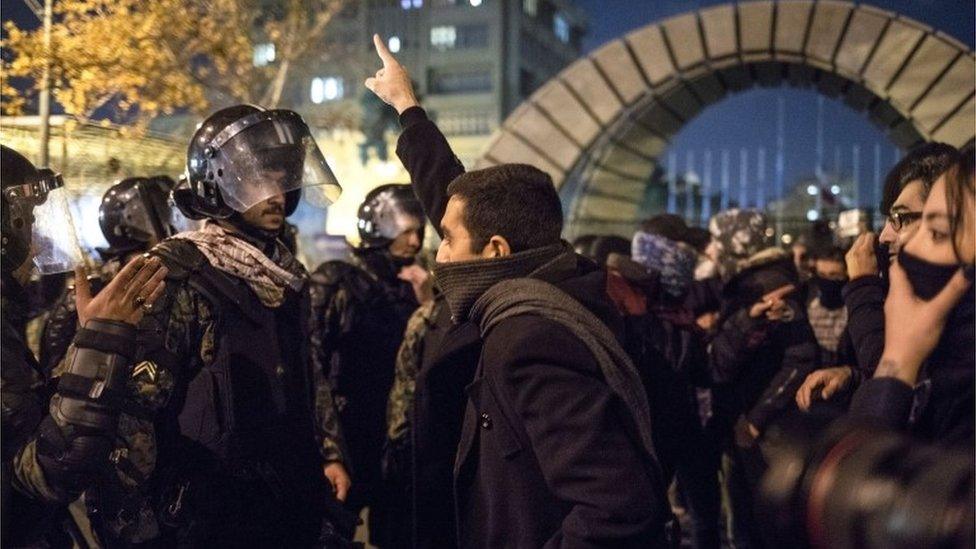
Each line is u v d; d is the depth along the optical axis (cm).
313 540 303
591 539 206
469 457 238
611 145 1319
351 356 504
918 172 216
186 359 281
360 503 506
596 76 1183
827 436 155
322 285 506
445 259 256
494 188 248
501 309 232
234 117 302
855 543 144
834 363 415
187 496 278
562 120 1191
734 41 1120
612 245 566
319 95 3553
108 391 231
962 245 162
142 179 412
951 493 140
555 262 247
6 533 228
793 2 1084
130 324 237
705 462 486
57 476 226
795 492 154
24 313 238
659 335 441
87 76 903
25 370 221
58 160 816
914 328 168
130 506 273
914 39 1031
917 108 1035
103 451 230
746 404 450
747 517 461
